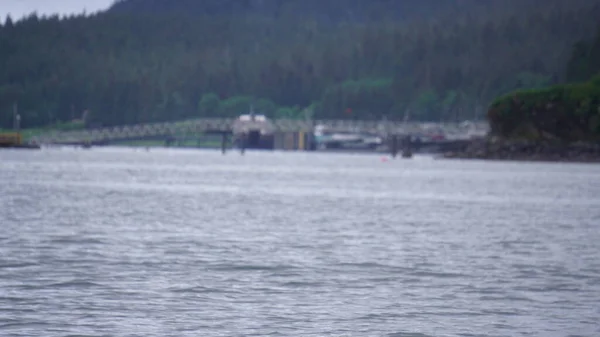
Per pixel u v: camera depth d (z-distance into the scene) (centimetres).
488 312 11756
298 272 14250
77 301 11944
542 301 12400
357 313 11612
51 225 19888
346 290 12975
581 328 10994
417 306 12044
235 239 18062
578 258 16162
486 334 10738
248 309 11706
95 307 11638
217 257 15562
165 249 16438
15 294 12288
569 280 13888
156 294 12438
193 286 13000
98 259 15138
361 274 14200
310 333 10675
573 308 11994
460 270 14688
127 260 15088
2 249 16038
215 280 13488
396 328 10950
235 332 10644
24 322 10906
